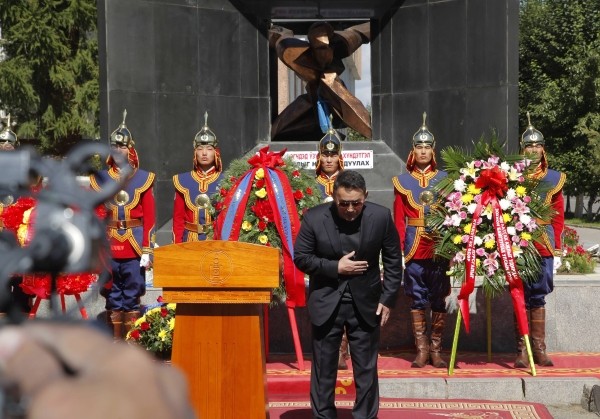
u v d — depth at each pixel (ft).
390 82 43.50
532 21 129.49
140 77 40.01
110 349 4.68
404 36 43.11
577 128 121.19
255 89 43.34
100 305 31.37
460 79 41.63
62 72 105.09
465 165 27.63
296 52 42.86
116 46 39.34
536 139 28.81
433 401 25.81
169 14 40.83
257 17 43.19
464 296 27.14
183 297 18.89
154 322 27.09
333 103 43.09
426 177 29.40
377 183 42.57
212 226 29.01
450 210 27.17
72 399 4.35
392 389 26.40
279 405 25.02
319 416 21.38
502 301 31.04
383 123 43.60
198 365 19.10
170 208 40.88
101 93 39.42
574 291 30.91
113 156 5.62
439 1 42.11
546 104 124.36
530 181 27.32
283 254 27.35
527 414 24.17
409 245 28.99
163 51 40.68
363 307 21.18
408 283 29.09
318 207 21.63
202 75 41.83
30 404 4.35
